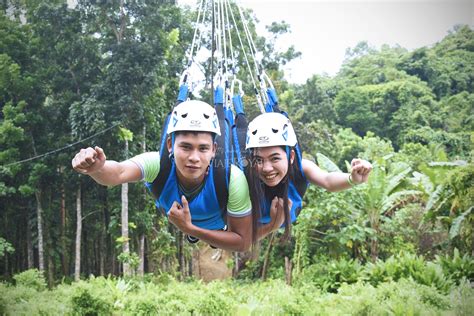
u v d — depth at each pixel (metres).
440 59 41.06
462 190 11.20
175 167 2.97
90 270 22.05
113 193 19.09
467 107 34.38
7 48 18.58
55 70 18.70
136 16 18.06
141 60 17.08
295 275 14.86
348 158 24.70
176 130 2.83
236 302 11.38
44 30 18.67
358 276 13.03
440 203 12.29
